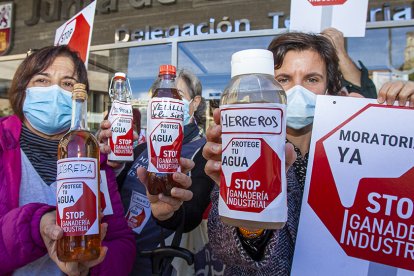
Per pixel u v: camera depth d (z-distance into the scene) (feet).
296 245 2.97
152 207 3.27
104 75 10.07
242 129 2.13
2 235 2.81
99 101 10.09
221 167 2.27
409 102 2.93
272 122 2.11
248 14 9.00
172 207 3.10
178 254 3.45
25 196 3.54
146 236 4.68
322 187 3.00
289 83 3.94
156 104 2.81
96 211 2.65
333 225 2.94
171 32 9.64
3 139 3.61
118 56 9.97
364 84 6.01
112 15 10.26
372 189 2.89
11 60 11.33
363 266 2.85
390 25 7.92
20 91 3.99
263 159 2.10
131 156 4.40
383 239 2.83
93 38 10.46
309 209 3.00
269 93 2.14
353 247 2.88
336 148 3.01
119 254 3.70
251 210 2.10
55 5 10.96
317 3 5.60
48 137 4.01
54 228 2.53
